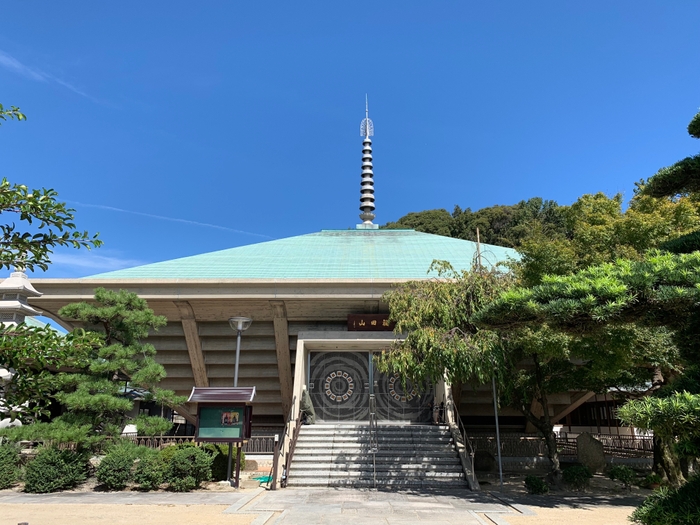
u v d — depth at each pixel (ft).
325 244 100.99
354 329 76.48
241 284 74.59
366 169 124.88
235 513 40.57
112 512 40.42
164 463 52.16
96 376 53.42
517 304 28.27
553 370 61.82
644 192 32.89
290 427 64.54
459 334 55.16
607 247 56.39
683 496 20.94
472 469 56.85
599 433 106.63
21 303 62.49
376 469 58.49
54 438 48.34
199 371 82.84
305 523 37.24
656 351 48.39
